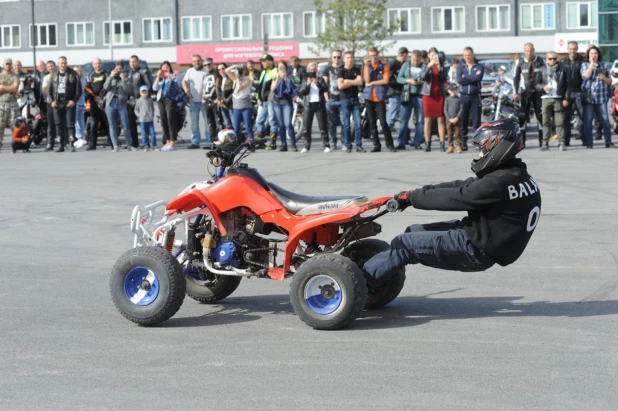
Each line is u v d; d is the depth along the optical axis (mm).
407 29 58031
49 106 23328
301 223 7324
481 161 7141
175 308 7441
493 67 38094
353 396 5641
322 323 7211
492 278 9086
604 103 19781
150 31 61094
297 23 59250
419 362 6348
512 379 5922
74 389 5883
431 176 15945
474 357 6441
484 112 28469
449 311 7848
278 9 59375
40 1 62406
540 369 6125
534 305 7977
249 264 7738
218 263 7730
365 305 7855
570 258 9828
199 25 60531
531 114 25281
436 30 57656
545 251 10203
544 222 11820
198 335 7223
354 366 6281
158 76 23078
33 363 6477
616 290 8438
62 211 13562
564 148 19594
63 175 17875
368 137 24547
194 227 7930
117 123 23297
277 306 8211
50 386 5949
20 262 10219
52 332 7336
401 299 8352
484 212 7086
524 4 56469
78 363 6469
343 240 7516
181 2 60500
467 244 7184
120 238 11570
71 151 23281
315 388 5812
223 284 8219
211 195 7660
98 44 61969
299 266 7527
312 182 15648
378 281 7387
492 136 7062
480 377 5977
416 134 21016
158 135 28375
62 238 11602
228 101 22359
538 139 22531
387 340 6953
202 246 7887
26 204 14273
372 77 20406
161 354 6676
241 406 5492
